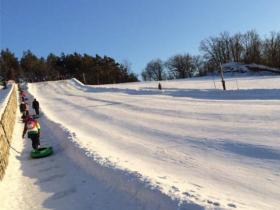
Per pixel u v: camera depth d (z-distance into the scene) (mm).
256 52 102812
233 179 10242
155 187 8859
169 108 25766
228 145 13734
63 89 60000
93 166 11977
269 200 8586
